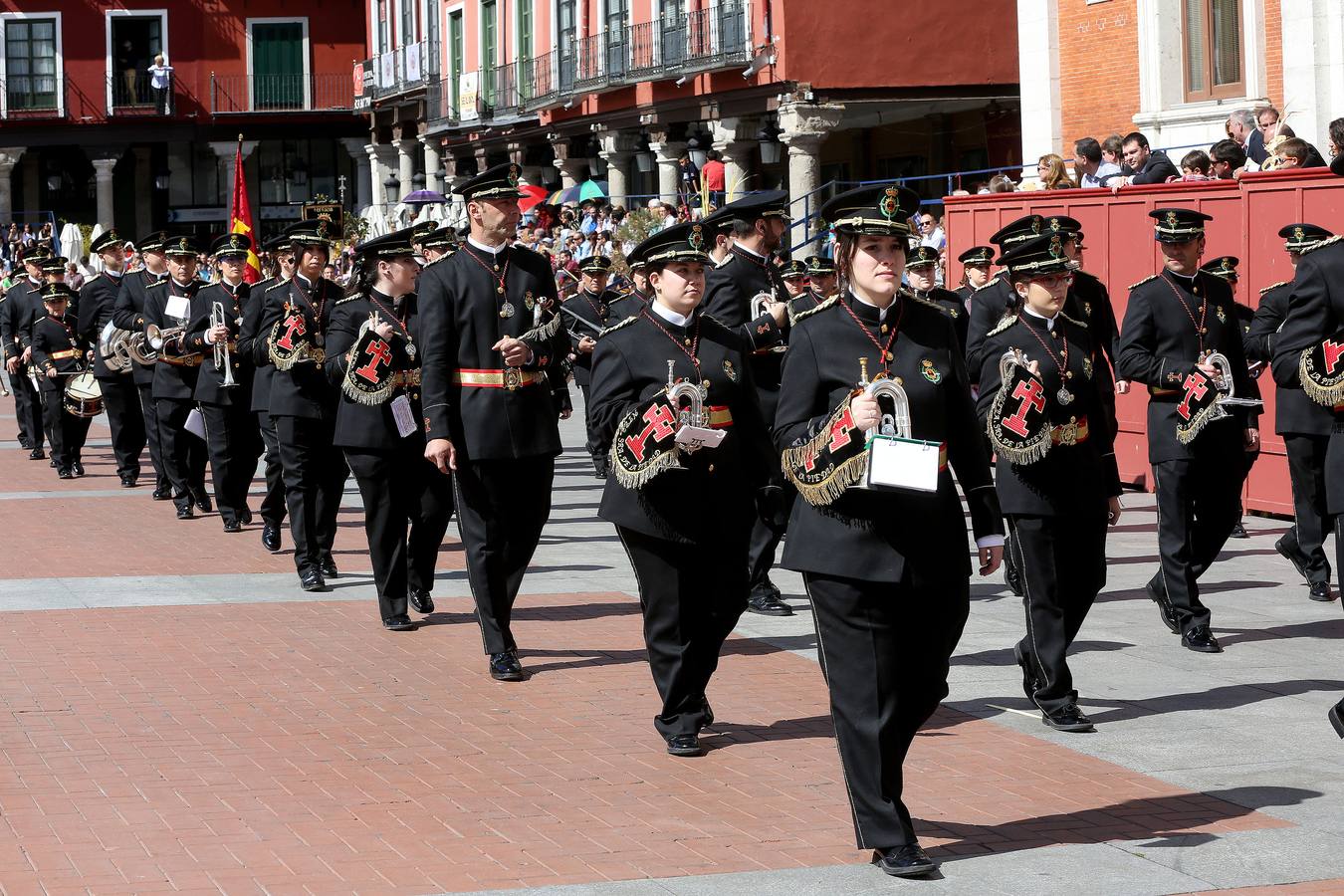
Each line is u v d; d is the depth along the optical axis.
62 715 8.15
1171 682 8.74
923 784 7.02
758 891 5.74
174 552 13.43
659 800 6.82
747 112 32.16
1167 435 9.51
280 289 12.12
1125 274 16.14
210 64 57.62
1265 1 19.80
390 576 10.20
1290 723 7.92
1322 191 13.57
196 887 5.79
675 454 7.35
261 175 58.84
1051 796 6.84
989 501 6.14
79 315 18.28
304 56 57.88
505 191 9.01
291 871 5.95
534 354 9.00
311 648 9.70
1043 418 7.72
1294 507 11.12
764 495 7.74
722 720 8.10
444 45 48.88
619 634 10.11
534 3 42.22
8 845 6.23
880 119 33.38
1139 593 11.10
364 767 7.29
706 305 10.19
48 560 12.98
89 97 56.81
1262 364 11.29
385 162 55.50
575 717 8.17
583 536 14.06
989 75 30.92
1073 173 22.84
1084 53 22.86
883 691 5.94
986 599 11.01
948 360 6.09
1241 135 16.97
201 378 14.48
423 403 8.95
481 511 9.00
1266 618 10.35
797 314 6.19
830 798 6.84
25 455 21.55
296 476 11.62
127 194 59.06
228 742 7.68
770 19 31.12
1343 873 5.91
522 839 6.32
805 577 6.02
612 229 30.61
